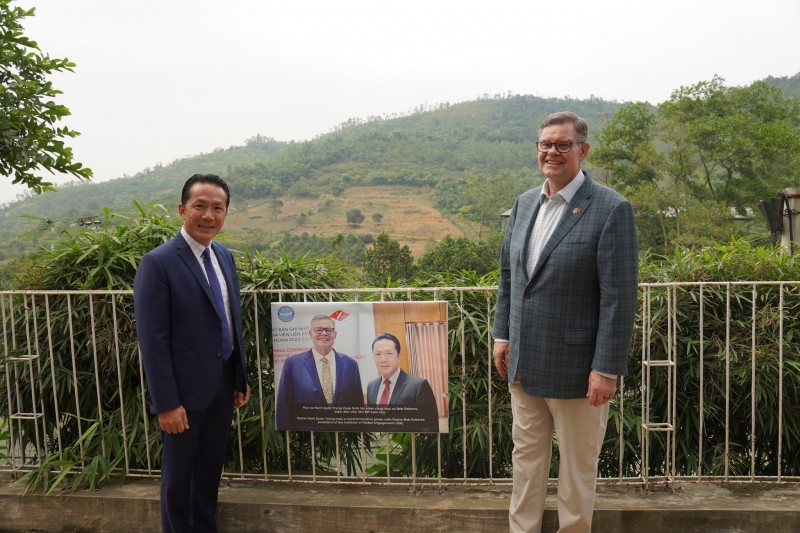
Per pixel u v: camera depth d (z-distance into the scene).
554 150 2.30
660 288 3.11
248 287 3.12
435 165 152.00
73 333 3.19
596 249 2.26
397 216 115.69
